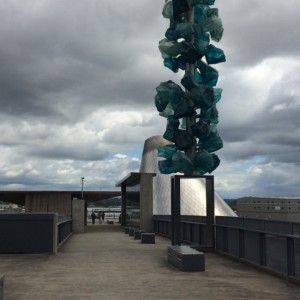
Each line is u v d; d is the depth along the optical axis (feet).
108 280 33.42
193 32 55.06
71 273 37.04
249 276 35.35
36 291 28.94
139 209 116.06
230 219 49.21
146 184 107.65
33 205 158.71
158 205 136.05
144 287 30.37
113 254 52.85
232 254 48.19
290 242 32.91
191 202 138.92
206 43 54.75
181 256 38.40
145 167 152.35
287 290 29.30
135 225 122.52
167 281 32.86
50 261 45.60
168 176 143.02
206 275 35.94
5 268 40.27
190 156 56.13
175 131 56.29
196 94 53.21
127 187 142.00
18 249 52.70
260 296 27.30
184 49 55.06
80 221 103.81
